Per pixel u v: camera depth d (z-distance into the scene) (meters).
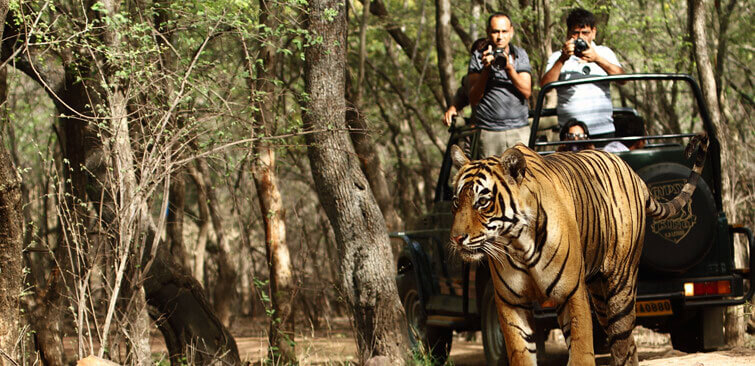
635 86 19.22
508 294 6.68
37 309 10.31
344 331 17.19
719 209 9.40
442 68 17.36
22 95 18.05
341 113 9.99
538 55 15.85
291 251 19.94
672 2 18.78
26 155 20.75
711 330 9.84
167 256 10.55
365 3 12.89
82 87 9.77
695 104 17.89
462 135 11.27
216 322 10.92
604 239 7.23
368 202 10.25
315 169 10.14
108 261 8.59
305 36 9.28
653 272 9.14
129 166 8.30
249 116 8.94
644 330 14.25
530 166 6.62
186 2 8.82
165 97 8.75
